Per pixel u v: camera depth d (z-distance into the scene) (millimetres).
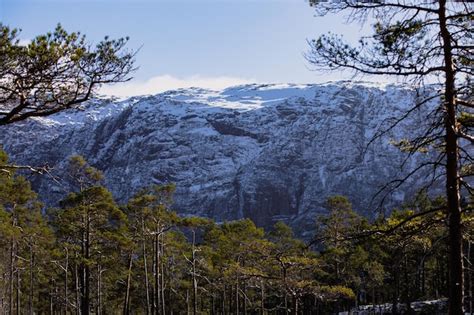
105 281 46562
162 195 36094
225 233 41469
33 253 40656
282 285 26812
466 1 9391
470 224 10203
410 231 10594
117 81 9914
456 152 9594
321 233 35188
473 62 9953
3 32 8625
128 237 35594
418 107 10039
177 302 53625
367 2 9633
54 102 9844
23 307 52281
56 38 9078
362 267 40188
